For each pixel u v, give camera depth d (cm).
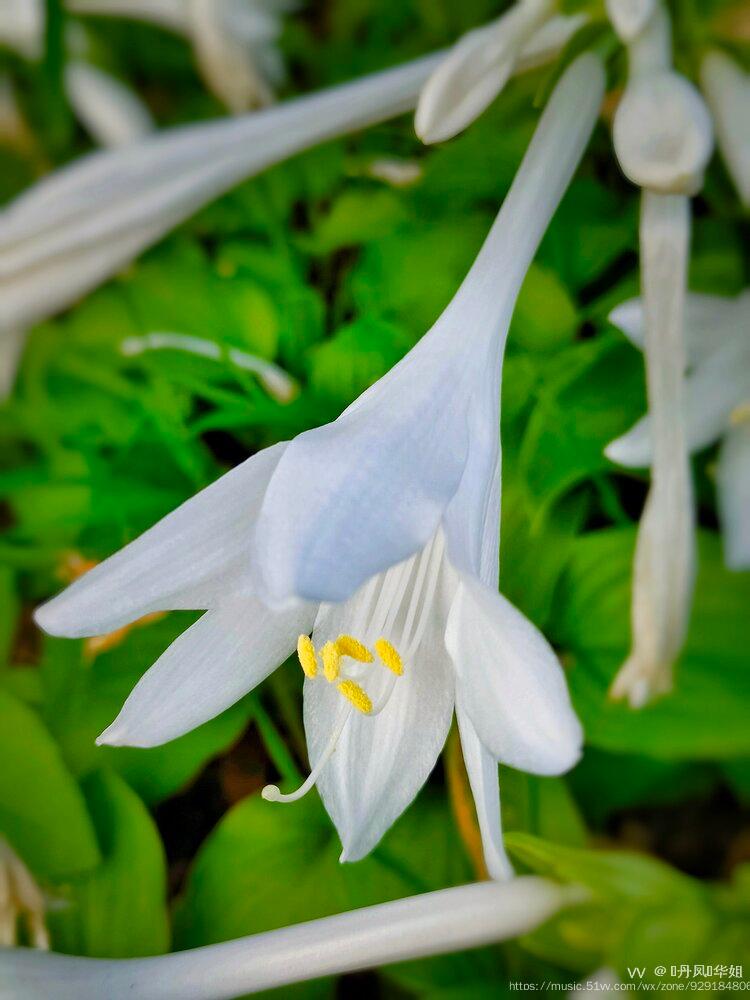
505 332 20
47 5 31
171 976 21
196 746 26
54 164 34
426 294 28
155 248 31
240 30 32
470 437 18
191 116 35
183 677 18
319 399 28
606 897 21
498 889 21
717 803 25
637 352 27
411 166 30
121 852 25
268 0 33
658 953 21
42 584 29
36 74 32
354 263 31
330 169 30
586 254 29
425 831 25
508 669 16
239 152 26
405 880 24
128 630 26
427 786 25
